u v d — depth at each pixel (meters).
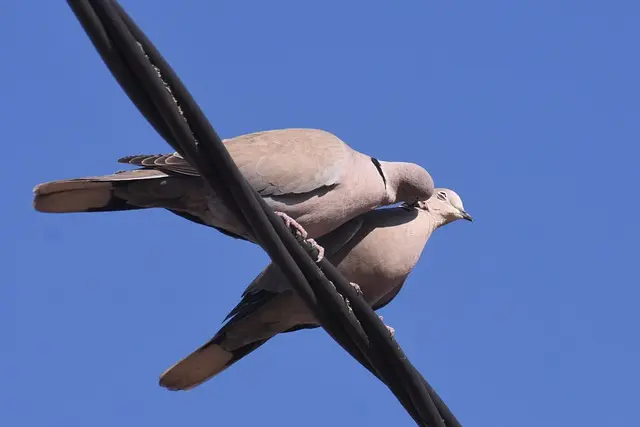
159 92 9.12
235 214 10.25
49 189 12.11
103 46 8.77
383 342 11.12
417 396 11.29
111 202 12.60
